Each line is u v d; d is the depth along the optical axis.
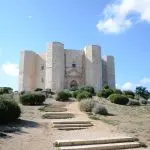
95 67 61.53
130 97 38.84
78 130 13.01
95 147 9.22
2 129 11.17
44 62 63.47
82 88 45.53
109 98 32.59
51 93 43.31
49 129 12.65
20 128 11.88
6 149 8.41
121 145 9.70
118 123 15.31
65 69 62.28
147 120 17.45
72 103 28.88
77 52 64.25
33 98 24.23
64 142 9.44
